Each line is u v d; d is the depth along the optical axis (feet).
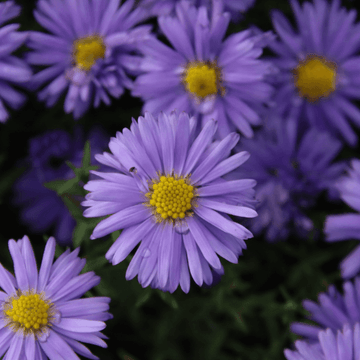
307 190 1.65
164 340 1.69
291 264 1.70
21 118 1.71
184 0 1.60
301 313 1.66
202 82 1.59
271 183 1.64
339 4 1.68
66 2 1.63
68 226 1.71
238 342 1.70
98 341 1.51
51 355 1.50
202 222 1.51
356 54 1.70
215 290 1.65
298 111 1.69
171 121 1.50
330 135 1.68
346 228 1.59
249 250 1.69
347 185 1.59
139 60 1.62
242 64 1.60
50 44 1.63
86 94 1.62
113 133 1.71
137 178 1.49
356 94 1.69
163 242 1.50
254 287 1.70
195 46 1.60
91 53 1.62
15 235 1.70
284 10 1.73
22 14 1.69
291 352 1.55
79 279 1.51
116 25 1.63
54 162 1.71
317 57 1.69
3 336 1.51
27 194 1.70
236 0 1.64
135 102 1.71
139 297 1.56
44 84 1.69
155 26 1.67
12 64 1.61
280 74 1.68
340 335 1.54
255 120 1.61
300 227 1.65
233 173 1.63
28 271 1.51
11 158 1.71
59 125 1.72
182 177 1.51
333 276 1.68
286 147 1.65
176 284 1.49
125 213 1.49
